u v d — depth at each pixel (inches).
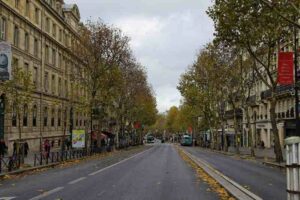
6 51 1003.3
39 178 861.2
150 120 4534.9
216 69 2171.5
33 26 2187.5
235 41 1250.6
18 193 610.9
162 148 3368.6
